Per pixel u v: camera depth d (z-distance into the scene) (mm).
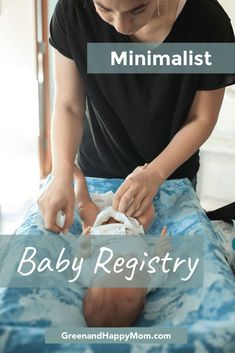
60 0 955
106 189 1091
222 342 573
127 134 1042
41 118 2473
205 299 677
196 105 993
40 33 2311
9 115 2311
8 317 636
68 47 961
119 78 949
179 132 994
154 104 972
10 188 2266
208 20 905
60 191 918
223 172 2031
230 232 1395
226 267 758
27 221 912
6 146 2352
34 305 680
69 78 1004
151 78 941
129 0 677
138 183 939
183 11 892
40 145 2465
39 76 2385
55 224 885
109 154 1103
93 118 1070
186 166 1118
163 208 1008
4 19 2168
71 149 1009
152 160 1042
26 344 569
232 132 1953
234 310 635
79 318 716
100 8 728
